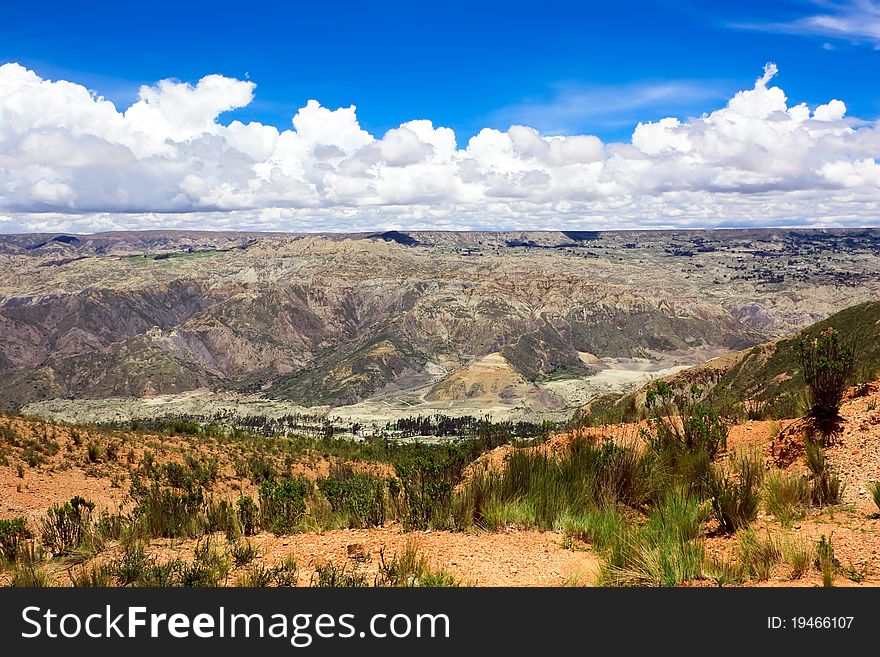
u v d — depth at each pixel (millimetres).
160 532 11312
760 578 6656
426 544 8930
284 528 10672
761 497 9383
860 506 8609
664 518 8695
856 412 11664
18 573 8508
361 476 12602
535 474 10992
